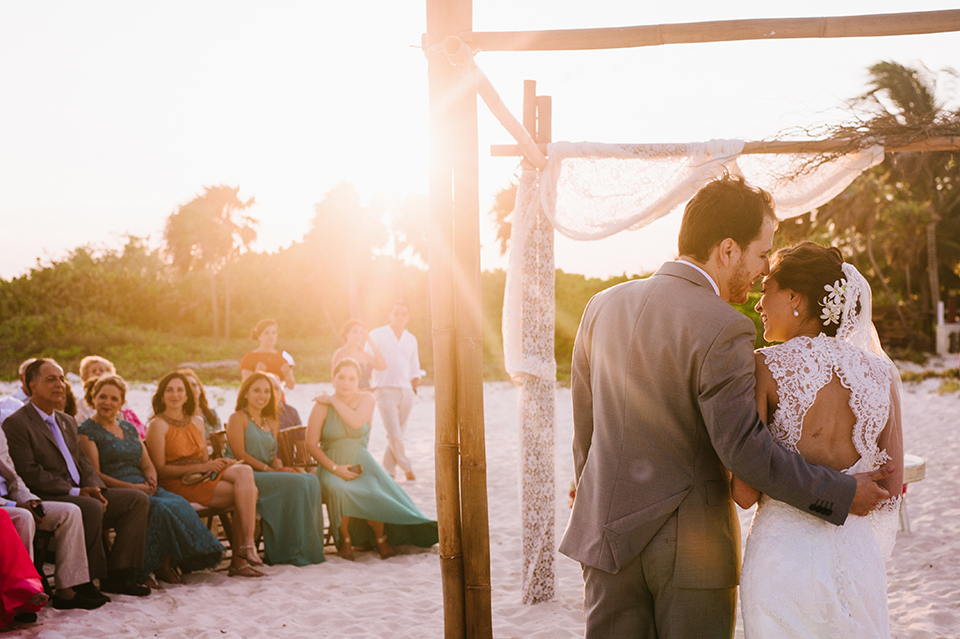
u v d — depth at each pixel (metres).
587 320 2.17
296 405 14.70
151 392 16.08
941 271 29.41
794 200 3.88
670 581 1.88
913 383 14.91
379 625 3.82
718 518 1.91
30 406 4.41
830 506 1.83
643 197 3.84
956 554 4.62
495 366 20.05
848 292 2.00
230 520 5.15
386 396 7.49
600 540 1.96
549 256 4.10
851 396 1.91
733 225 1.95
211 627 3.80
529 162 3.80
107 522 4.45
